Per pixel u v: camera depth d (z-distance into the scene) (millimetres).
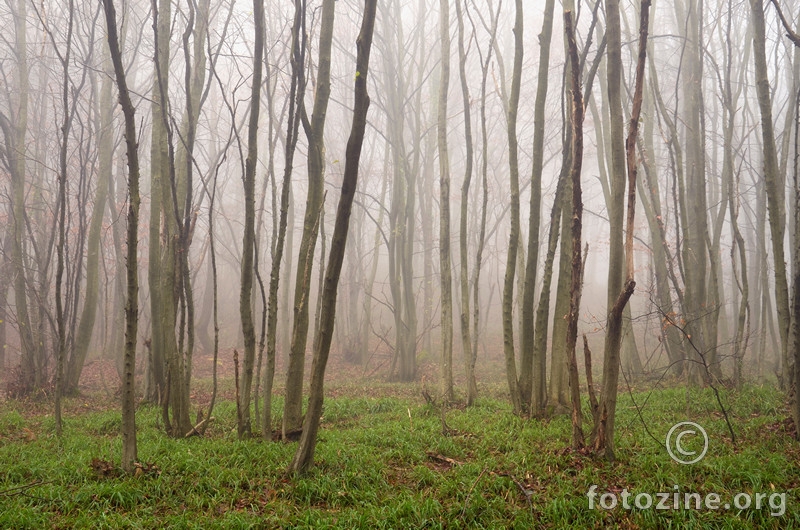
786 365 8664
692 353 11492
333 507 5988
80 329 13297
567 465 6812
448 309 11641
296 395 8016
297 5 7164
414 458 7344
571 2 8883
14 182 13750
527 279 9680
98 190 13883
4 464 7188
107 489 5992
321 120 8102
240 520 5441
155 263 11125
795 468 6496
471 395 10914
